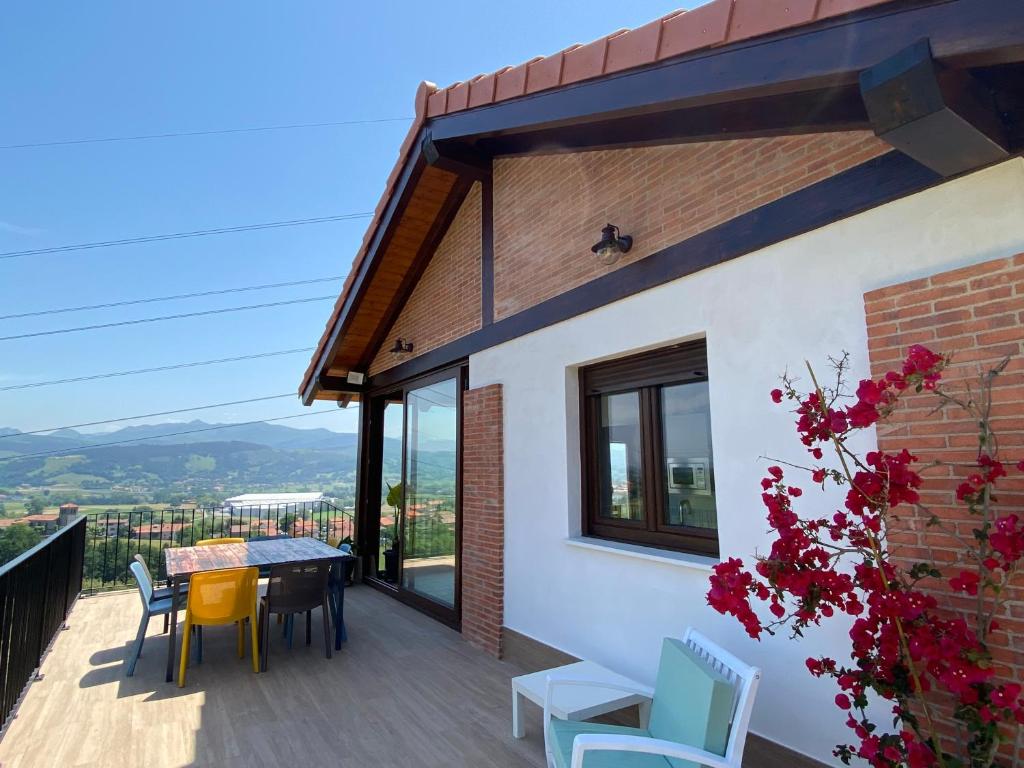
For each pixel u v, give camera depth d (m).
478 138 4.84
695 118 2.90
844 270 2.59
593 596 3.88
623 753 2.43
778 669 2.71
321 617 6.22
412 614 6.32
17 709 3.69
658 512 3.69
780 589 2.08
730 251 3.10
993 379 2.00
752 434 2.91
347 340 7.86
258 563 4.78
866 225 2.53
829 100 2.30
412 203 5.92
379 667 4.56
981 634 1.79
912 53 1.64
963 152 1.92
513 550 4.76
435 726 3.50
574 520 4.20
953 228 2.23
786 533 2.10
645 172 3.79
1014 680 1.92
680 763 2.28
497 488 4.96
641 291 3.68
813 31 1.89
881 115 1.76
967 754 1.86
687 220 3.44
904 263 2.37
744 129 2.71
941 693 2.11
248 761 3.08
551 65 3.02
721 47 2.16
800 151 2.85
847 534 2.22
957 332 2.17
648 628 3.43
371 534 8.29
